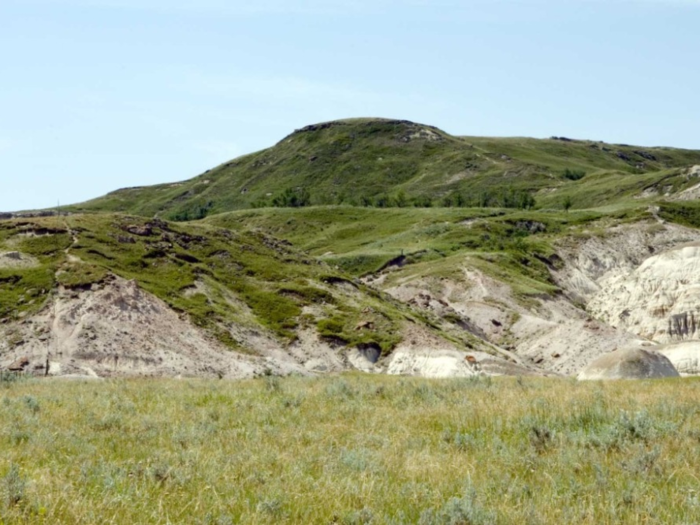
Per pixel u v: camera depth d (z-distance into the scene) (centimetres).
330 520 879
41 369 6581
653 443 1205
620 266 16688
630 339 10406
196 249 10762
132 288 7956
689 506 902
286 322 9181
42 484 952
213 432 1405
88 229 9900
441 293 13450
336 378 2853
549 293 13688
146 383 2759
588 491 981
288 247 12281
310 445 1296
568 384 2323
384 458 1162
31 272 8175
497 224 19175
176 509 899
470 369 8319
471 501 890
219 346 7869
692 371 8238
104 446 1281
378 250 17562
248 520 860
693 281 12788
